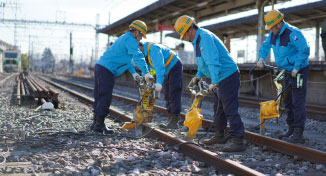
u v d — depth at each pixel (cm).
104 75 572
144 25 557
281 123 773
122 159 397
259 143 499
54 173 340
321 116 851
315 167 386
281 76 517
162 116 837
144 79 562
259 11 1723
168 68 618
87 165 370
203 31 446
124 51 566
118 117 731
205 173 356
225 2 1911
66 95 1514
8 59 5672
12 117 741
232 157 423
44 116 763
